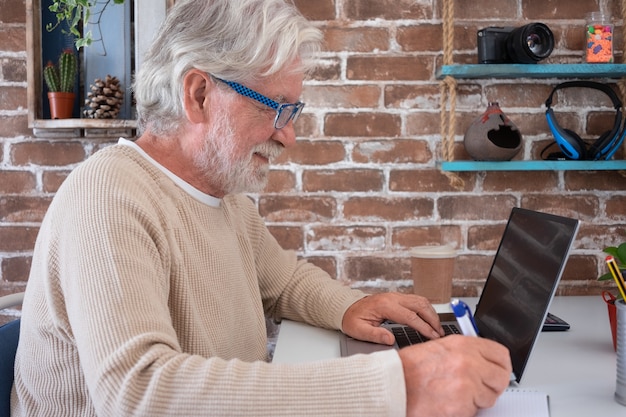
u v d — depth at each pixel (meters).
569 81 1.85
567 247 1.02
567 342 1.36
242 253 1.33
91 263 0.86
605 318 1.58
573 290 1.94
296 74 1.12
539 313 1.04
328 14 1.88
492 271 1.43
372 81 1.89
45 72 1.85
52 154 1.92
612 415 0.94
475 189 1.92
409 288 1.93
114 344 0.80
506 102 1.90
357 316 1.35
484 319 1.35
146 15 1.84
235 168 1.12
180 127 1.12
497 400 0.90
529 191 1.92
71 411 0.98
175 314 1.03
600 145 1.79
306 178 1.92
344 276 1.94
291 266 1.52
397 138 1.91
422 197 1.92
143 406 0.76
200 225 1.13
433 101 1.90
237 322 1.19
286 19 1.09
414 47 1.89
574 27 1.88
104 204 0.92
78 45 1.75
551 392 1.04
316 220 1.93
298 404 0.78
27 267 1.93
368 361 0.82
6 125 1.91
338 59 1.89
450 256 1.69
